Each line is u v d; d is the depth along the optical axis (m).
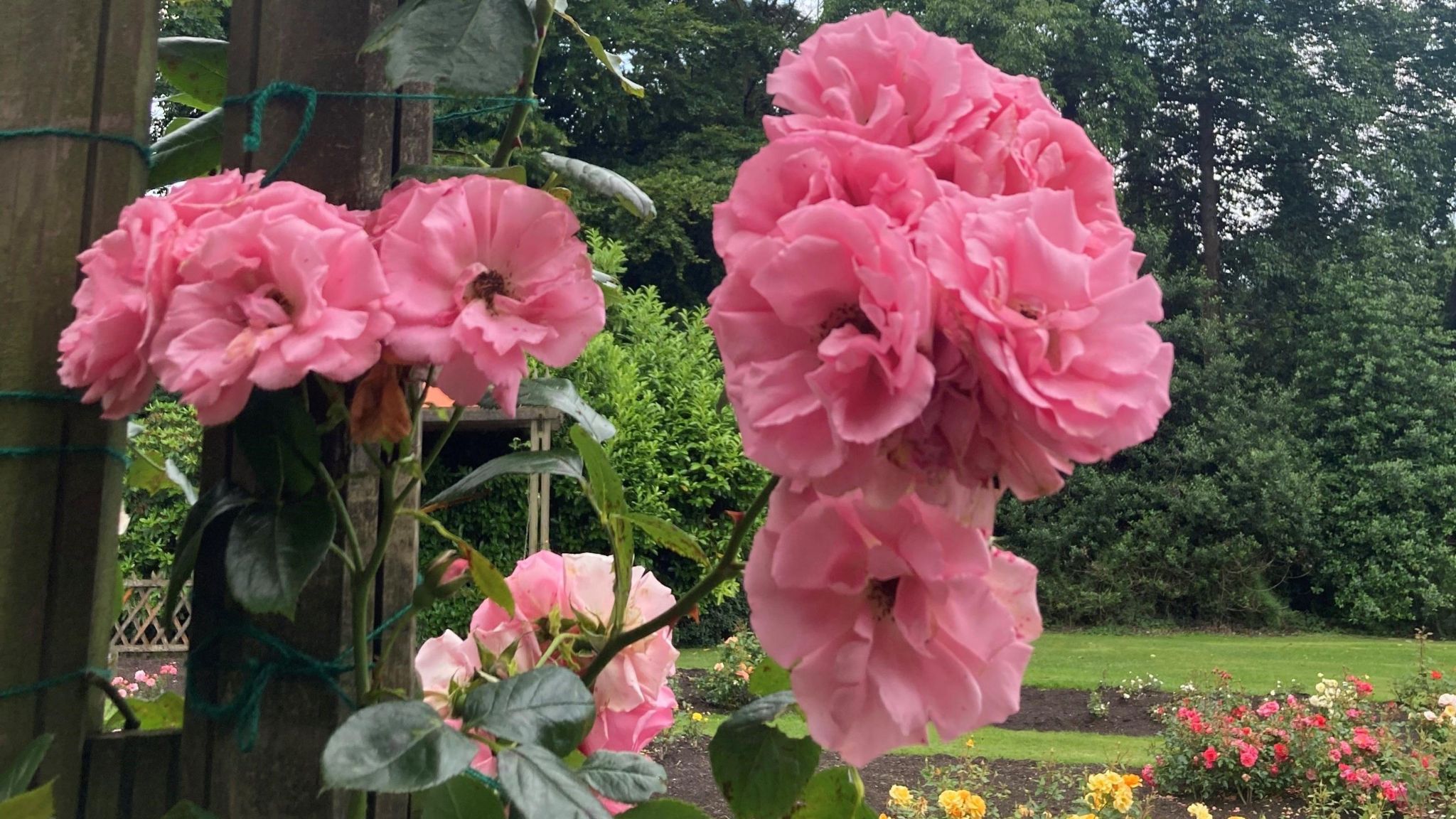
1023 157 0.60
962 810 3.96
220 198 0.68
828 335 0.53
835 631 0.56
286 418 0.71
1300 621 13.47
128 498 8.06
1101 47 16.70
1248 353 15.38
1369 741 5.21
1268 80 17.16
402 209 0.70
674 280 15.14
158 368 0.61
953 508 0.55
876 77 0.62
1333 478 13.84
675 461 9.74
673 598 0.93
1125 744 6.33
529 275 0.68
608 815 0.59
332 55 0.87
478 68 0.70
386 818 0.89
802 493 0.57
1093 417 0.50
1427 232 17.97
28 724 0.80
